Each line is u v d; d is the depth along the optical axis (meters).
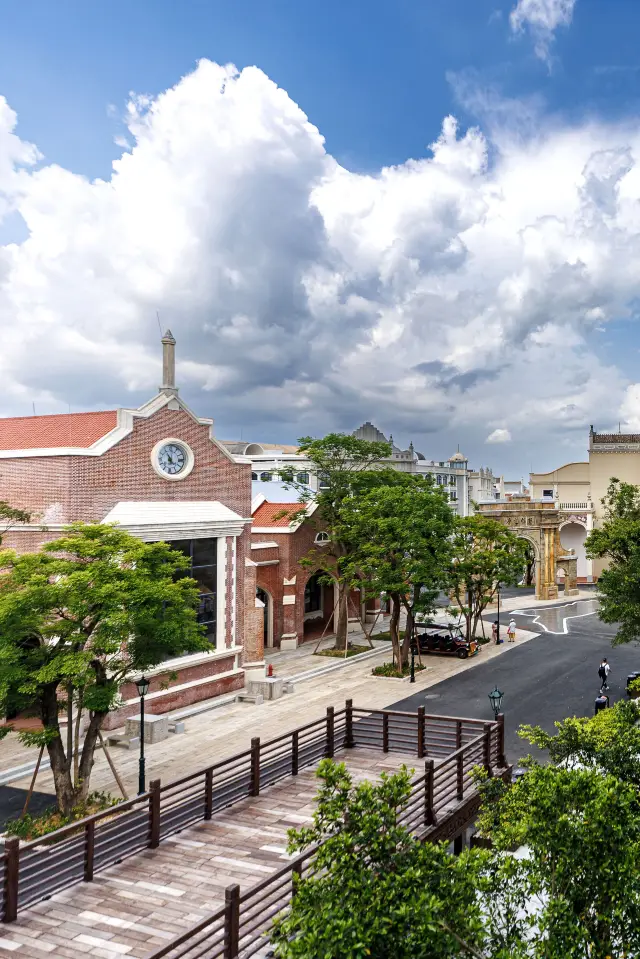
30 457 30.86
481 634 53.91
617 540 33.66
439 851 9.07
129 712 30.56
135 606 20.78
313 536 51.03
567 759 14.94
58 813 21.06
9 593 20.16
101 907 12.98
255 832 16.12
